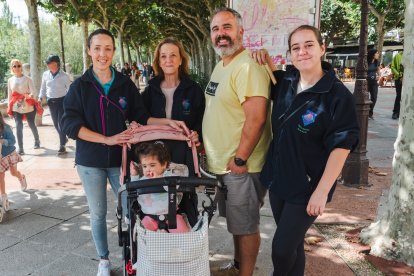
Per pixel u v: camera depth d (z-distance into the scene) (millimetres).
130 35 37094
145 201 2854
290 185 2674
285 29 4234
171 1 22266
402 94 3559
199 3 22266
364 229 4074
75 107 3238
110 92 3279
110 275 3564
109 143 3162
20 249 4086
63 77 8148
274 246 2754
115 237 4320
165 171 3145
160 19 32156
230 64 3082
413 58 3379
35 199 5551
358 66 5621
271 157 2898
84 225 4664
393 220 3637
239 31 3096
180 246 2385
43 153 8273
